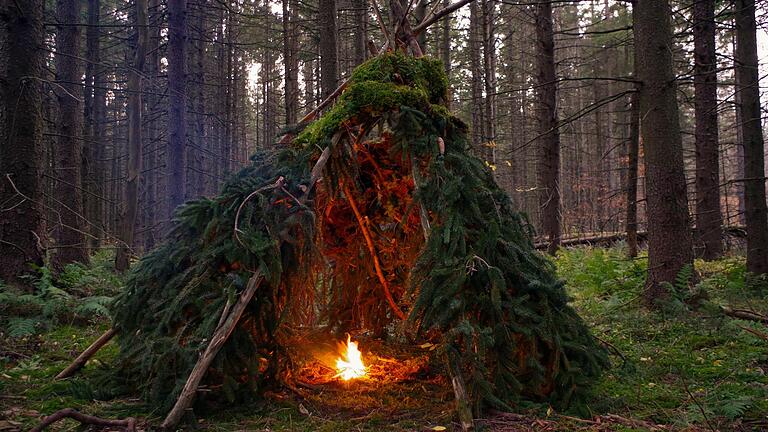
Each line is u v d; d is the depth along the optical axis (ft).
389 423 10.04
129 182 30.09
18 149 21.25
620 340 16.65
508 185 87.15
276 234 10.84
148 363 10.81
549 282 11.34
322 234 13.73
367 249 14.88
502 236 11.28
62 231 31.53
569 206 84.53
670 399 11.30
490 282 10.40
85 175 39.78
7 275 20.56
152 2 55.57
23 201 20.66
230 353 10.53
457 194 10.71
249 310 10.93
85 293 23.22
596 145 90.48
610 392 11.90
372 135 13.60
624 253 33.86
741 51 25.94
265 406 10.80
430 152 11.53
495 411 10.10
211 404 10.66
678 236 19.76
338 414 10.65
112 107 75.82
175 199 33.94
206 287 10.93
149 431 9.32
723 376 12.66
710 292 21.68
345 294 15.40
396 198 13.83
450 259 10.32
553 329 10.67
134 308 12.17
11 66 21.33
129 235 30.04
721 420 9.93
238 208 11.32
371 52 14.90
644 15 20.30
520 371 10.68
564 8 83.15
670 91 20.03
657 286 19.74
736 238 38.99
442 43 63.57
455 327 10.02
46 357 15.40
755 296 21.72
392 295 15.62
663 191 19.93
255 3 66.33
